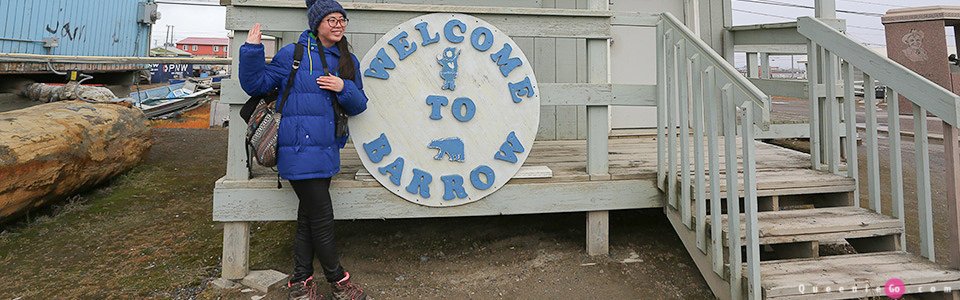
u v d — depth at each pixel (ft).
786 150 12.96
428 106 8.86
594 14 9.61
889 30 34.22
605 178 9.62
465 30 8.97
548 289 8.43
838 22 12.98
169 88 51.88
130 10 39.47
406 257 9.85
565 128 15.51
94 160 13.67
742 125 6.93
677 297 8.17
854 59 9.14
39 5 29.43
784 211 9.02
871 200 8.99
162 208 13.07
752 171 6.85
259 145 6.92
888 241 8.41
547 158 11.78
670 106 9.09
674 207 9.14
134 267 9.29
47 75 31.60
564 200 9.50
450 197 8.98
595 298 8.15
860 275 7.17
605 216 9.77
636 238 10.57
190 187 15.20
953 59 35.14
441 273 9.12
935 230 11.19
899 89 8.05
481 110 9.04
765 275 7.25
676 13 16.61
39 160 11.28
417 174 8.87
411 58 8.82
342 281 7.63
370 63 8.67
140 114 17.74
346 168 10.38
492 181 9.09
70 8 32.09
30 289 8.37
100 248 10.27
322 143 7.08
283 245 10.37
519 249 10.12
